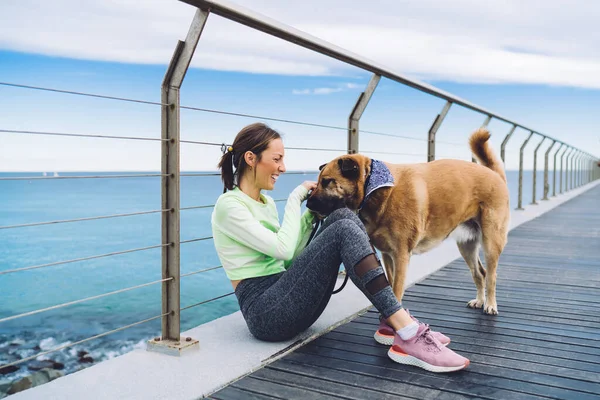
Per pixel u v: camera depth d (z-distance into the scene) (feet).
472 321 8.55
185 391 5.52
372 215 8.02
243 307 7.12
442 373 6.19
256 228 6.75
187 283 39.11
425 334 6.38
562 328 8.11
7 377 20.59
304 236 7.75
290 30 8.13
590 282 11.43
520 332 7.92
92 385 5.66
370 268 6.37
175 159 6.51
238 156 7.16
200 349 6.86
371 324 8.23
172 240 6.63
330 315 8.56
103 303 32.53
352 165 7.75
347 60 9.84
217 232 7.14
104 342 24.72
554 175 39.68
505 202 9.14
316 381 5.94
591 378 6.08
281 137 7.29
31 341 25.11
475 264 9.50
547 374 6.21
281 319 6.73
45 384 5.68
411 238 8.10
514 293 10.48
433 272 12.48
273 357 6.66
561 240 17.85
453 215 8.73
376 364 6.49
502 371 6.31
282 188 129.29
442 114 14.82
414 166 8.63
